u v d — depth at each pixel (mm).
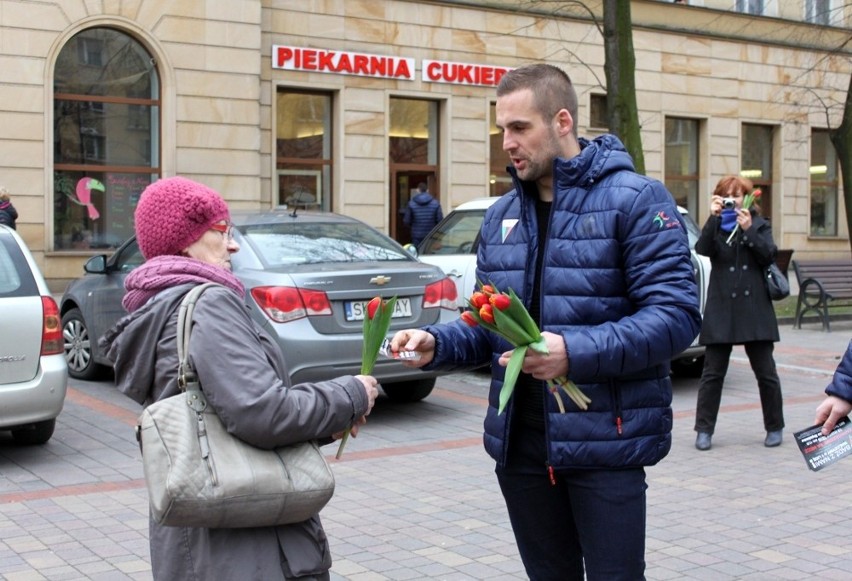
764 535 5348
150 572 4734
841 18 27891
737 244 7223
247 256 7926
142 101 18375
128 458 7047
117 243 18375
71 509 5781
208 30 18594
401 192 22062
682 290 2828
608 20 14109
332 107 21031
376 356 2727
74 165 17891
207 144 18703
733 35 26469
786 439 7730
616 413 2877
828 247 29219
